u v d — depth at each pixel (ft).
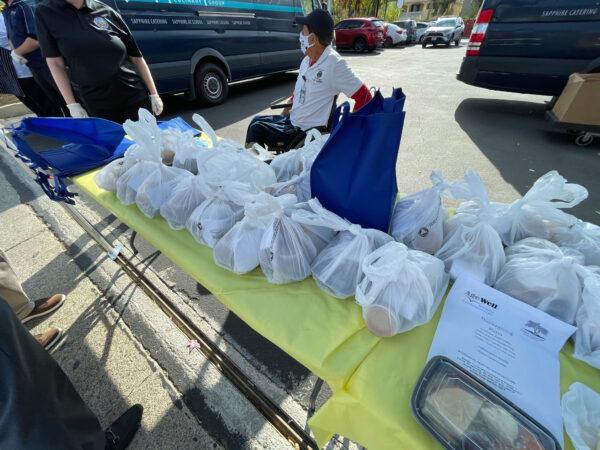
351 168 2.80
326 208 3.12
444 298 2.65
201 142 5.43
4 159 11.19
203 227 3.41
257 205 2.82
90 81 6.21
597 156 10.62
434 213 3.01
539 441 1.67
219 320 5.51
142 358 4.90
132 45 6.81
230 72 16.65
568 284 2.34
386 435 1.94
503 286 2.58
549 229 3.02
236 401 4.35
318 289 2.86
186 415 4.21
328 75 6.04
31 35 8.05
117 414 4.25
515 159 10.67
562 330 2.13
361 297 2.32
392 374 2.14
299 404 4.35
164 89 13.97
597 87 10.19
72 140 5.11
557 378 2.05
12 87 9.82
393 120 2.48
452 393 1.91
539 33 12.17
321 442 2.50
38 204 8.70
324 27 5.64
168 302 5.81
